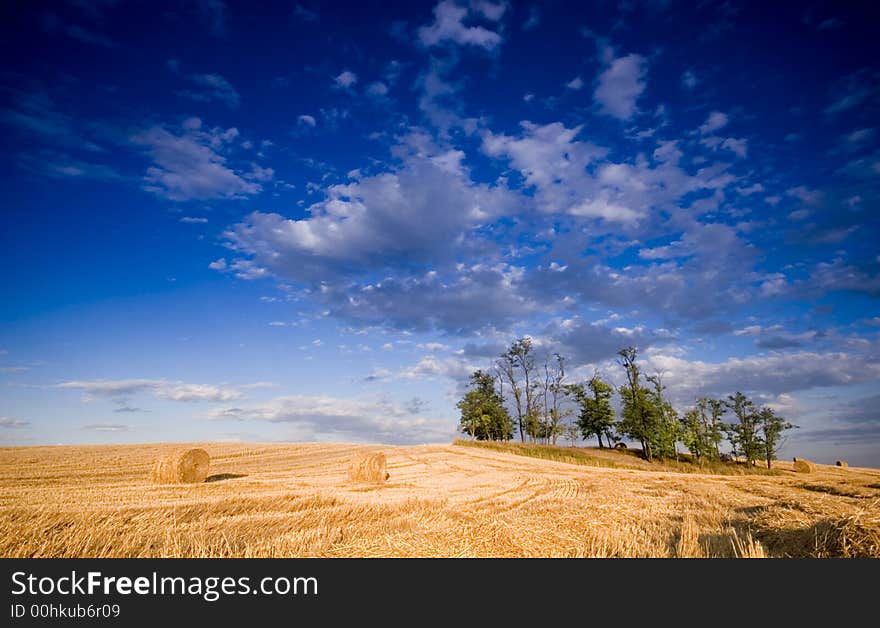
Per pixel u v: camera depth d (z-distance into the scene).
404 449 54.44
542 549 10.48
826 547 9.49
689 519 13.15
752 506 16.19
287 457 40.19
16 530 10.50
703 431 61.25
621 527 12.27
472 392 82.06
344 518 13.32
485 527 12.21
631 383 67.62
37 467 27.27
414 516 13.73
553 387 75.12
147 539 10.49
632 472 36.91
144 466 29.08
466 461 42.41
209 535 10.90
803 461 51.69
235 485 20.94
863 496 20.00
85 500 14.67
